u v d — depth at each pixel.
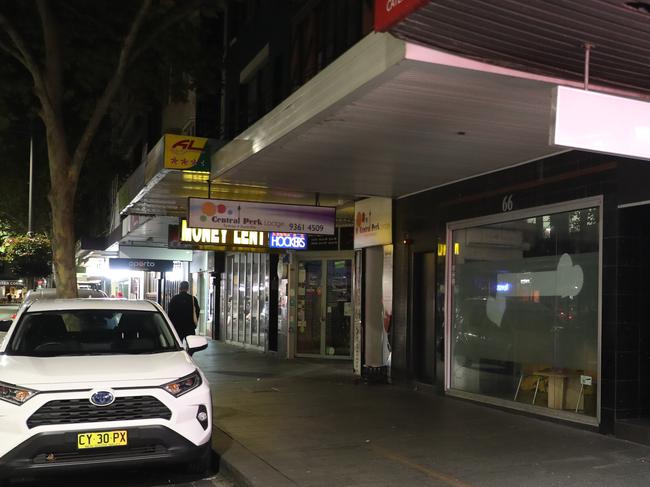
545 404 8.52
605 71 5.10
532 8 4.17
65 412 5.30
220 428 7.99
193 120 19.20
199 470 6.25
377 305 12.82
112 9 11.22
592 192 7.72
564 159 8.17
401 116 6.56
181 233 12.73
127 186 14.56
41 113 11.28
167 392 5.61
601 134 4.49
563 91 4.41
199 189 12.00
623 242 7.37
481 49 4.84
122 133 29.38
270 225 11.09
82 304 7.09
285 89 14.18
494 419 8.52
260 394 10.68
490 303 9.62
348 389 11.22
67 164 10.95
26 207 29.72
